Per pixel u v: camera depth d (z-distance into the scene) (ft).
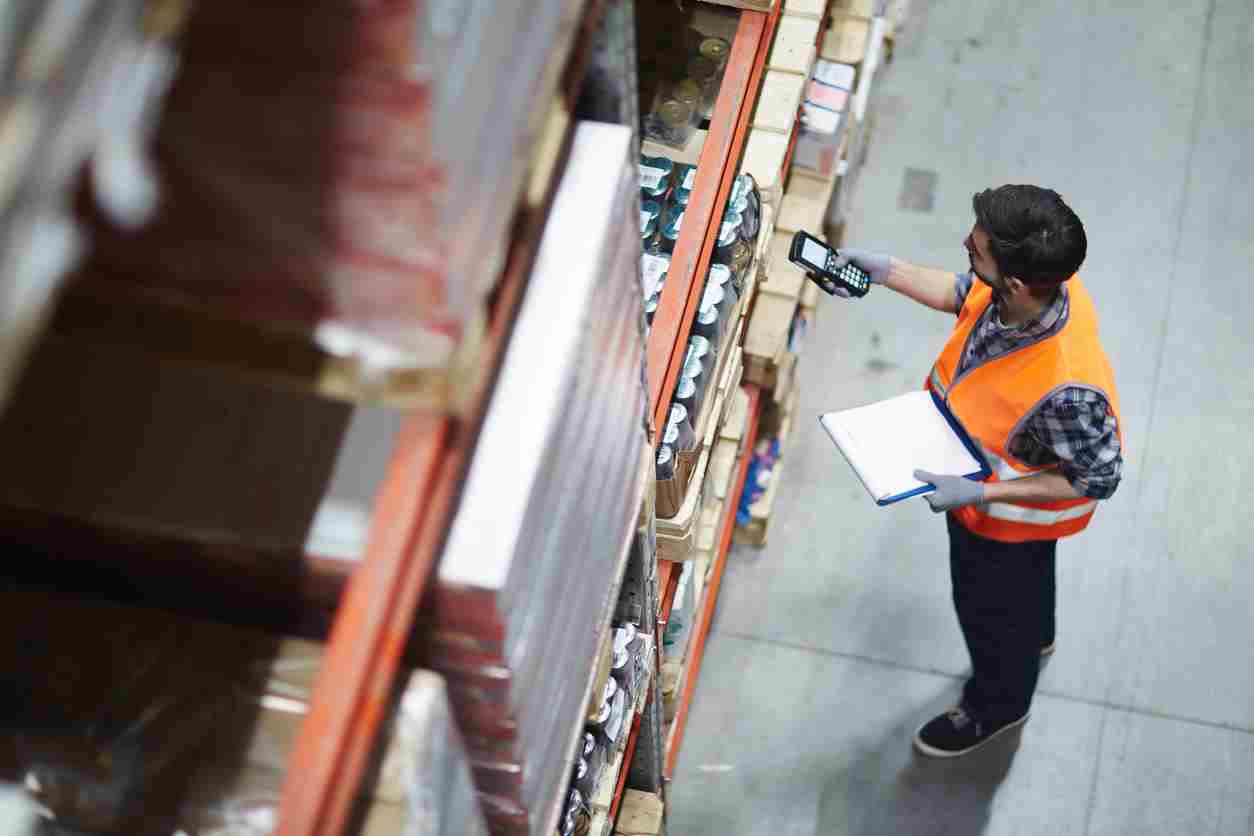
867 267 13.12
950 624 15.97
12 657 5.25
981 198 10.43
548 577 5.59
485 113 3.85
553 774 7.01
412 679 5.03
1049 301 10.69
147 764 5.09
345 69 3.29
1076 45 20.39
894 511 16.71
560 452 5.36
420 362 4.16
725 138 10.69
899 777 15.03
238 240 3.84
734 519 15.56
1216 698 15.48
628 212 6.00
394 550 4.42
